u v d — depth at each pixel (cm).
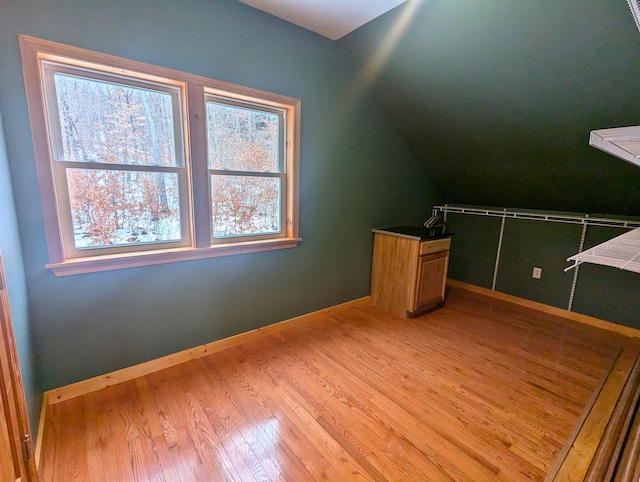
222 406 179
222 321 240
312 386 199
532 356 241
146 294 202
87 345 184
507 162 303
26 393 136
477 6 195
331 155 285
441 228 335
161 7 184
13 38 146
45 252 165
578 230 310
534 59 206
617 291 288
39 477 131
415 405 184
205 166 214
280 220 268
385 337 268
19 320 138
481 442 158
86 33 163
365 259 335
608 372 220
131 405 178
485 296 382
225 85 213
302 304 289
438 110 288
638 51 173
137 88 188
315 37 255
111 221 188
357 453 151
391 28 235
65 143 169
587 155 250
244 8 215
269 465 143
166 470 139
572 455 150
